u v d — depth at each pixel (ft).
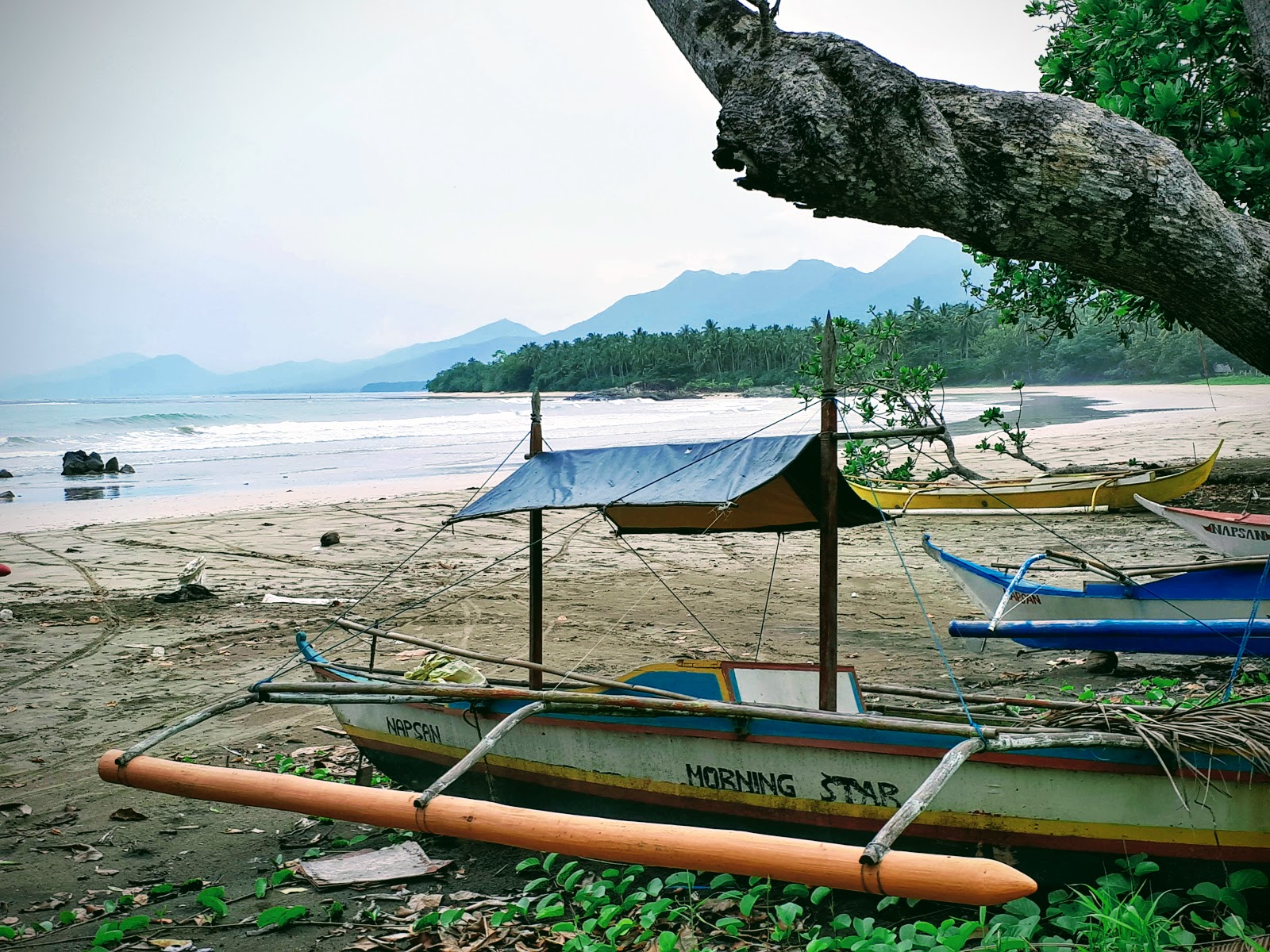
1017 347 364.99
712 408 266.57
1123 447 94.84
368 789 15.88
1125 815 14.03
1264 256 16.99
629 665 30.66
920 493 61.36
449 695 18.35
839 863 11.80
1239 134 27.61
